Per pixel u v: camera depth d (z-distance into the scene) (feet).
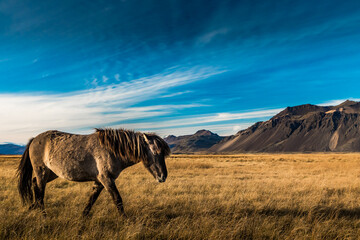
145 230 13.89
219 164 82.38
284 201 22.00
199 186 31.37
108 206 18.88
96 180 16.75
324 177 42.52
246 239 13.44
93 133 17.11
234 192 27.20
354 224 15.69
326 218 16.46
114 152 15.93
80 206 19.43
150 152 16.72
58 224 14.56
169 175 45.42
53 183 32.53
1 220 14.24
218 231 13.58
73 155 16.11
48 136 17.40
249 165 78.74
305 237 13.20
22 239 12.23
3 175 40.52
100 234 13.12
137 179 38.93
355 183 32.22
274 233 13.58
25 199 18.19
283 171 56.03
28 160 18.37
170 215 18.01
